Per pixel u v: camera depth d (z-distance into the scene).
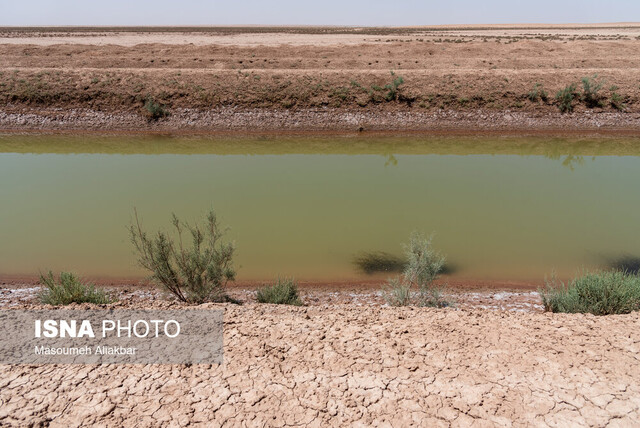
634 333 5.24
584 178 17.39
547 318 5.73
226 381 4.46
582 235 11.84
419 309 6.23
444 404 4.18
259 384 4.42
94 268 9.79
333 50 37.66
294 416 4.06
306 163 19.52
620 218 13.09
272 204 14.05
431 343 5.04
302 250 10.82
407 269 8.41
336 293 8.88
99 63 32.44
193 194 14.98
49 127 24.61
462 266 10.09
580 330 5.33
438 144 23.17
